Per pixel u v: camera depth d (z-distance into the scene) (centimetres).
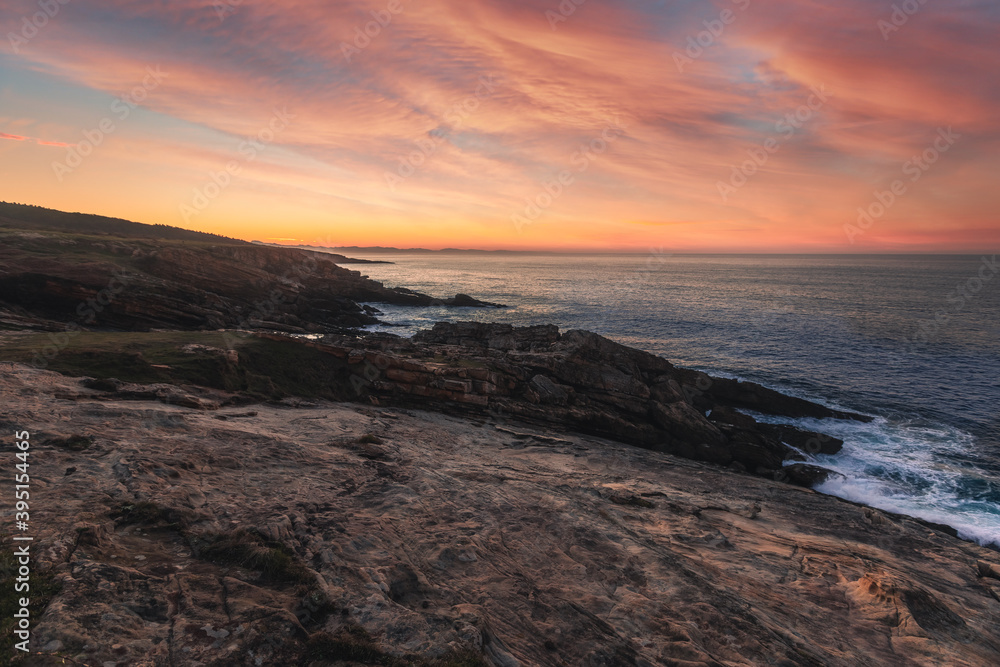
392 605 727
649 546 1201
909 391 3859
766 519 1631
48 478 927
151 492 944
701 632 848
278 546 847
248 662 563
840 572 1206
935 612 1063
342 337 3447
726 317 7444
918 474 2464
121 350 2214
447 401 2719
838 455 2709
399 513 1129
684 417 2920
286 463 1325
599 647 753
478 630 693
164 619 610
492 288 12438
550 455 2152
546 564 1036
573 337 3653
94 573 651
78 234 6141
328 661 588
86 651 523
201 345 2517
